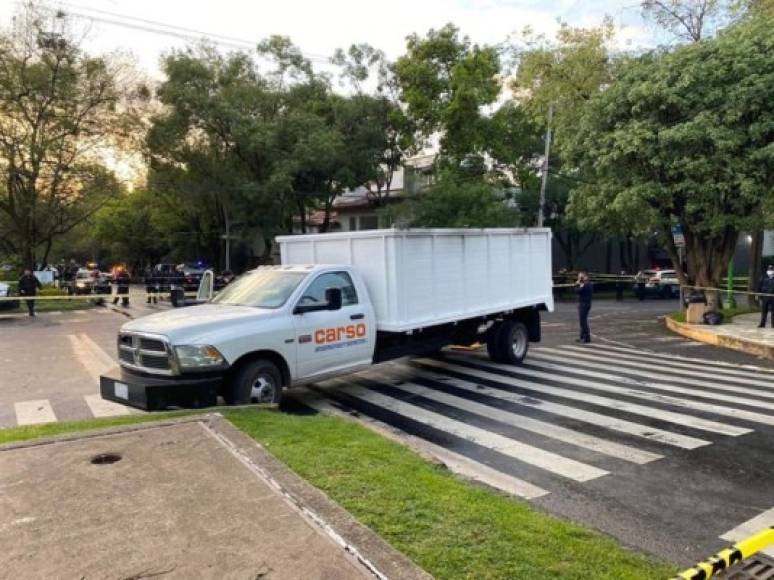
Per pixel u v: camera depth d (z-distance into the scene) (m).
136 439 5.03
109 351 12.30
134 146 28.23
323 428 5.75
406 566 3.02
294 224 34.16
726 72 15.06
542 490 5.00
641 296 30.14
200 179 27.84
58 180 26.88
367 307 8.37
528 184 28.66
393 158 26.58
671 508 4.61
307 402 8.19
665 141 15.10
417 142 25.78
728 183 15.12
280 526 3.43
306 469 4.43
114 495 3.87
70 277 37.25
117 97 26.73
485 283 10.34
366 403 8.12
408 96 24.00
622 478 5.27
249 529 3.40
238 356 6.61
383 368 10.70
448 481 4.44
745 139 14.91
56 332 15.44
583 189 18.61
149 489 3.96
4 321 18.23
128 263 51.09
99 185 28.22
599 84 20.19
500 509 3.96
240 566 3.00
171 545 3.21
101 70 26.06
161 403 6.19
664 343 14.36
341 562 3.05
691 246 18.55
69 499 3.81
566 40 21.17
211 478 4.15
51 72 24.95
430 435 6.62
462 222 21.16
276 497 3.83
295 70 26.38
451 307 9.54
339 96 26.02
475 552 3.27
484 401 8.21
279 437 5.27
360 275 8.46
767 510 4.57
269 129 24.19
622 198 16.05
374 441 5.38
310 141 23.73
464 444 6.29
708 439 6.41
